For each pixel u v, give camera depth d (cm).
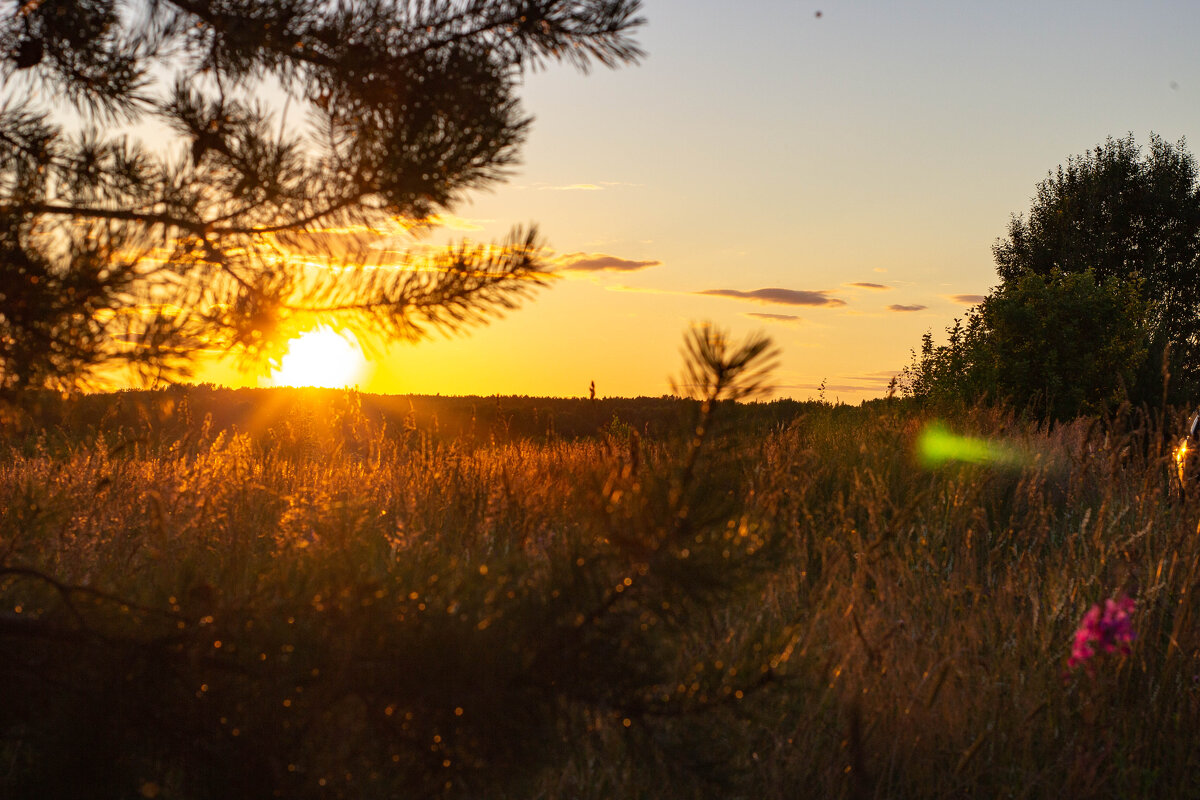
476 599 213
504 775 207
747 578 213
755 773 273
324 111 281
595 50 291
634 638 208
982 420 774
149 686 206
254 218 273
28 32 275
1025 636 358
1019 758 303
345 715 200
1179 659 343
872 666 317
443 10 287
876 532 438
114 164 260
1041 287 1559
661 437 210
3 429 253
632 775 264
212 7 267
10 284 215
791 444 566
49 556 363
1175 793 287
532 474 543
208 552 401
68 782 204
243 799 197
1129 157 2759
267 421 762
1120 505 489
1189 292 2670
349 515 414
